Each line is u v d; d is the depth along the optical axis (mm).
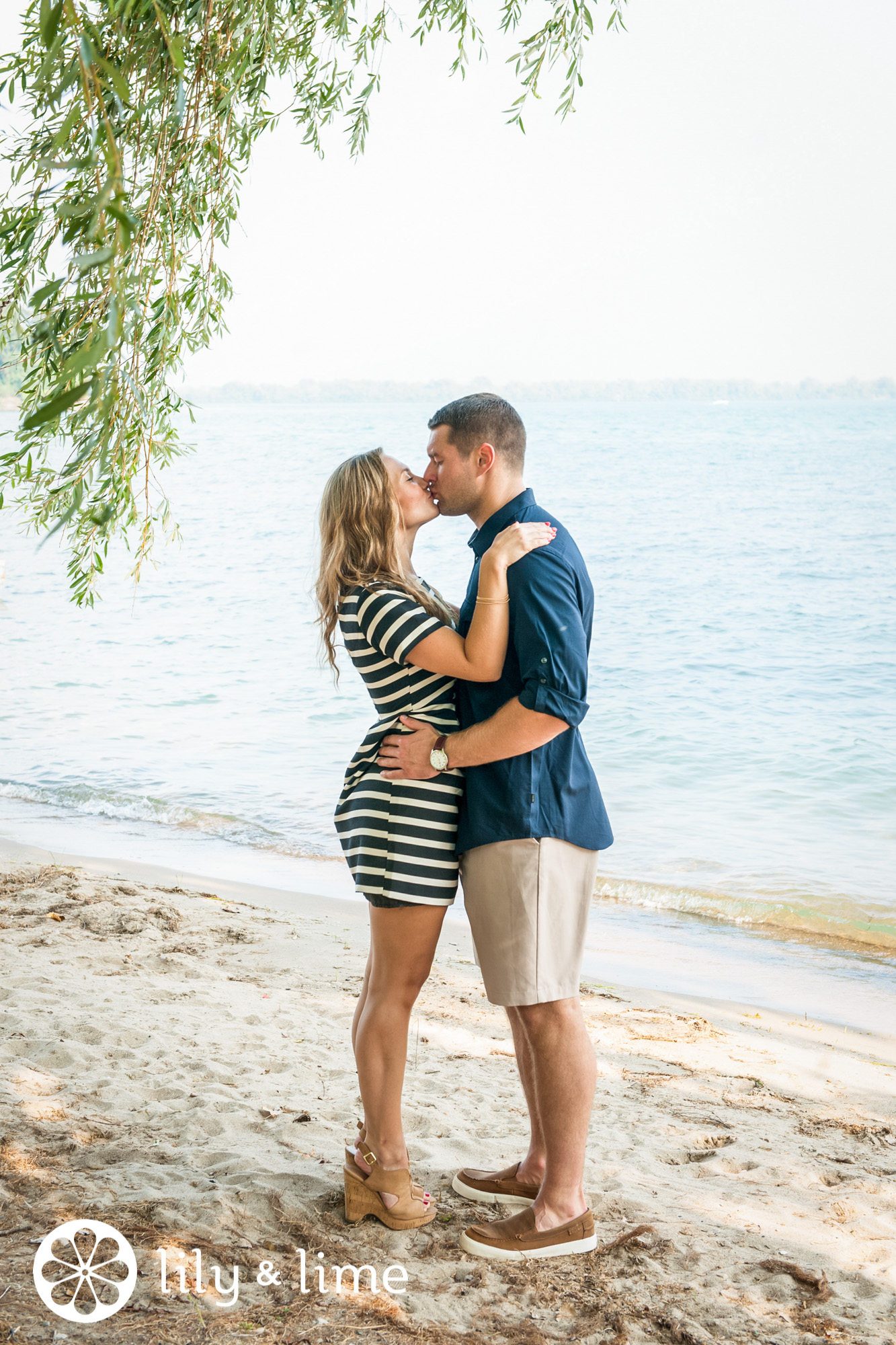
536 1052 2547
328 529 2629
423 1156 3170
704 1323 2340
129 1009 4387
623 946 6496
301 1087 3691
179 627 19453
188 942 5656
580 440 80500
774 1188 3230
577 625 2379
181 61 2320
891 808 9406
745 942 6590
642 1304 2391
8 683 14688
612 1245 2652
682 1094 4113
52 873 6805
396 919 2529
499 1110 3695
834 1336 2328
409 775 2480
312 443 82438
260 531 34219
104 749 11297
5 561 28562
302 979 5168
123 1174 2838
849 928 6750
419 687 2564
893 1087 4371
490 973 2492
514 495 2635
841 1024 5254
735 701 13648
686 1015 5250
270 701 13719
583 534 31734
